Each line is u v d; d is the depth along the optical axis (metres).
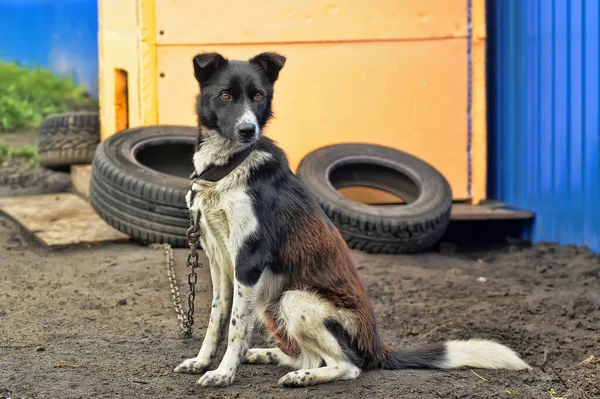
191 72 8.31
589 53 7.82
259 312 4.73
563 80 8.21
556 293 6.75
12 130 14.05
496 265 7.77
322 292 4.62
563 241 8.30
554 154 8.38
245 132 4.39
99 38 9.94
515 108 8.99
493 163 9.49
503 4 9.16
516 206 9.01
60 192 9.98
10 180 10.52
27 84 16.05
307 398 4.44
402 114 8.80
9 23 18.09
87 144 10.02
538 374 5.02
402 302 6.46
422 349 5.01
